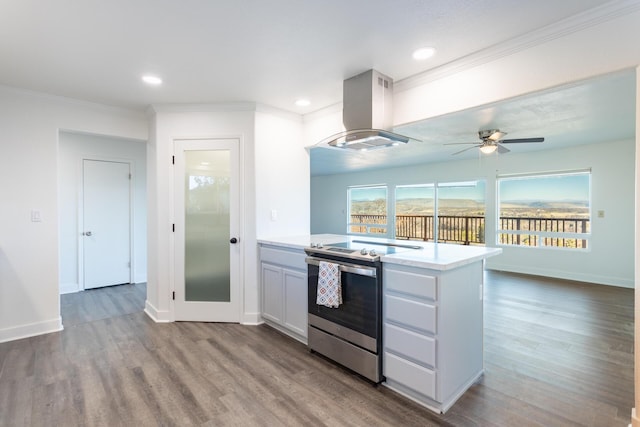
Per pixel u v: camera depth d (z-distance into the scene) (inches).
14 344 110.7
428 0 66.1
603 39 68.3
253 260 131.9
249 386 85.1
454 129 158.2
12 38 79.7
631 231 191.0
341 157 244.1
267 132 135.3
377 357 84.9
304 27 76.1
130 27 75.5
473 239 266.8
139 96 122.0
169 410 75.0
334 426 69.9
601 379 88.6
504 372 92.6
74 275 181.0
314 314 103.2
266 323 131.8
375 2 66.7
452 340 77.8
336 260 95.9
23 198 117.0
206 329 125.4
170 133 133.1
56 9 67.8
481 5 67.5
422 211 301.3
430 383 74.9
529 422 70.9
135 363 97.4
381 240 121.8
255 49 86.6
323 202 388.5
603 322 132.4
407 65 95.8
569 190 218.5
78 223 181.6
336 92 118.3
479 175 254.2
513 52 81.7
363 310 87.6
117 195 194.9
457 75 93.4
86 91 116.6
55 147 123.0
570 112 131.0
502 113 131.9
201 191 133.7
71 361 98.5
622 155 193.5
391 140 105.5
